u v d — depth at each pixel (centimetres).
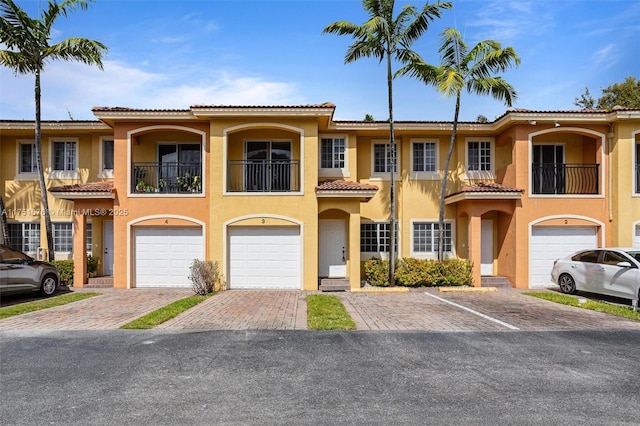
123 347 725
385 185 1689
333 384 554
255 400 502
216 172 1471
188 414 465
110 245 1673
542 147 1695
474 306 1153
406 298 1295
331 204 1479
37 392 527
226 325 899
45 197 1493
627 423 448
